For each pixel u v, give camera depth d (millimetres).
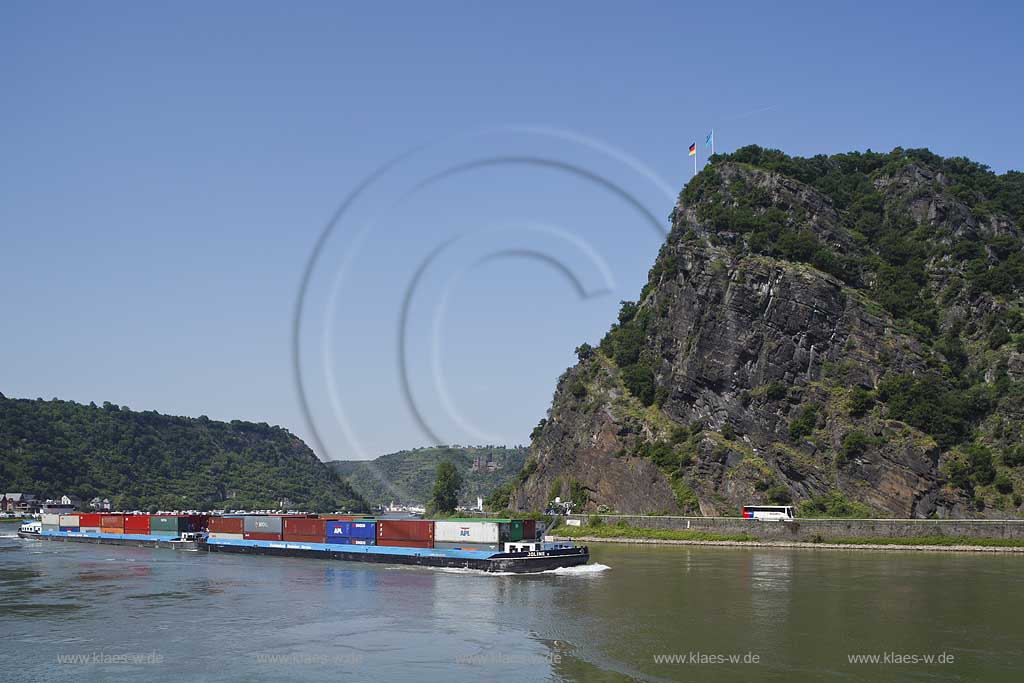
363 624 80688
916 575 112500
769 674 63156
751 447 183375
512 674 63406
